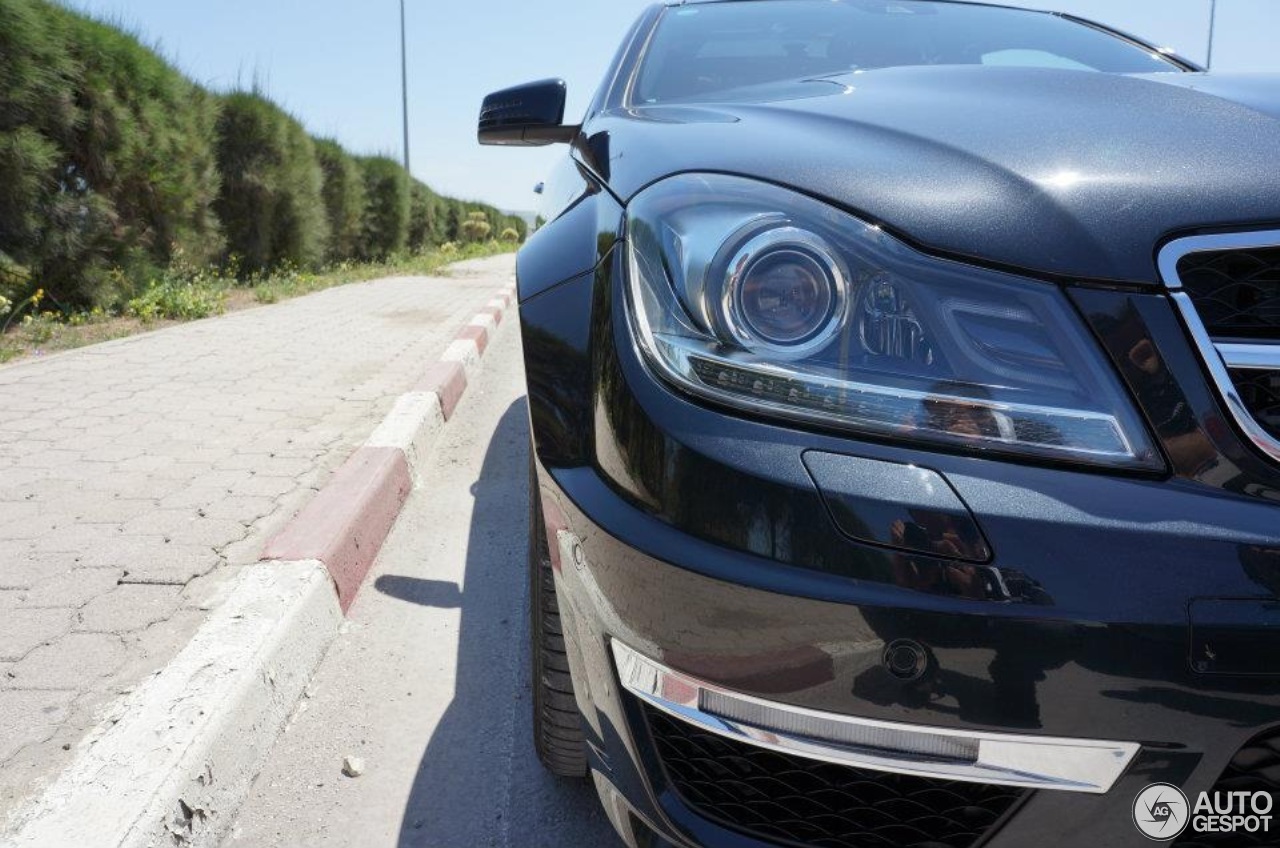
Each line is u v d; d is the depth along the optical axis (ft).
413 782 6.28
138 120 24.35
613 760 4.33
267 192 35.68
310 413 13.60
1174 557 3.28
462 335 20.25
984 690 3.35
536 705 5.68
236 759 6.08
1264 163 3.92
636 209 4.51
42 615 7.42
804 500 3.52
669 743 4.07
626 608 3.93
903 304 3.70
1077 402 3.51
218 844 5.69
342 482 10.12
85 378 15.67
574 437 4.38
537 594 5.43
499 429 14.62
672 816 4.04
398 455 11.30
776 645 3.55
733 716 3.71
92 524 9.23
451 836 5.78
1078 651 3.27
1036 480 3.43
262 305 27.66
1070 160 4.01
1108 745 3.33
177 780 5.43
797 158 4.27
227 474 10.78
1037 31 8.95
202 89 29.27
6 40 19.72
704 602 3.65
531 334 4.85
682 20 8.85
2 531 9.02
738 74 7.89
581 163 6.41
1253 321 3.57
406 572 9.40
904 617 3.38
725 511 3.63
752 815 3.90
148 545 8.75
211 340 19.86
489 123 8.89
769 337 3.79
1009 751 3.40
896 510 3.43
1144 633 3.24
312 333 21.20
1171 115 4.45
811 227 3.88
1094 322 3.58
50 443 11.87
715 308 3.87
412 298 30.25
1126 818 3.40
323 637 7.83
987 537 3.35
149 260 25.55
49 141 21.61
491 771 6.39
